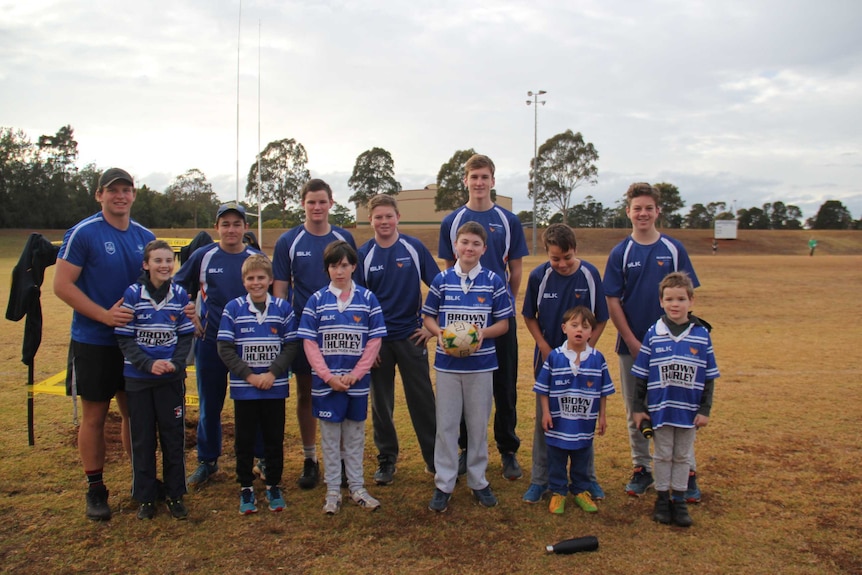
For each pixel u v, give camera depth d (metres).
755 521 3.51
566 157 63.69
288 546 3.23
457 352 3.60
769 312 13.16
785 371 7.39
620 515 3.64
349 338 3.73
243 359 3.72
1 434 4.98
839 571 2.97
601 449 4.78
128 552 3.16
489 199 4.35
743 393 6.32
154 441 3.65
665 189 81.44
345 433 3.80
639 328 4.04
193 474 4.18
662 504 3.55
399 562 3.06
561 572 2.97
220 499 3.87
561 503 3.67
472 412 3.75
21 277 4.02
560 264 3.92
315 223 4.25
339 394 3.69
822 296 15.99
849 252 53.25
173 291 3.68
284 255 4.27
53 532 3.37
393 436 4.22
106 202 3.75
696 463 4.39
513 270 4.41
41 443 4.78
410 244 4.25
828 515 3.57
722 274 22.69
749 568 3.01
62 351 8.56
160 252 3.60
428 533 3.39
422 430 4.25
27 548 3.19
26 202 64.06
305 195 4.19
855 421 5.35
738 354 8.52
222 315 3.79
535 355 4.21
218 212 4.10
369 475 4.31
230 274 4.19
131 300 3.55
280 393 3.72
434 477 4.16
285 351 3.79
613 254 4.11
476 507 3.77
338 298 3.79
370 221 4.22
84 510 3.65
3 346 8.91
